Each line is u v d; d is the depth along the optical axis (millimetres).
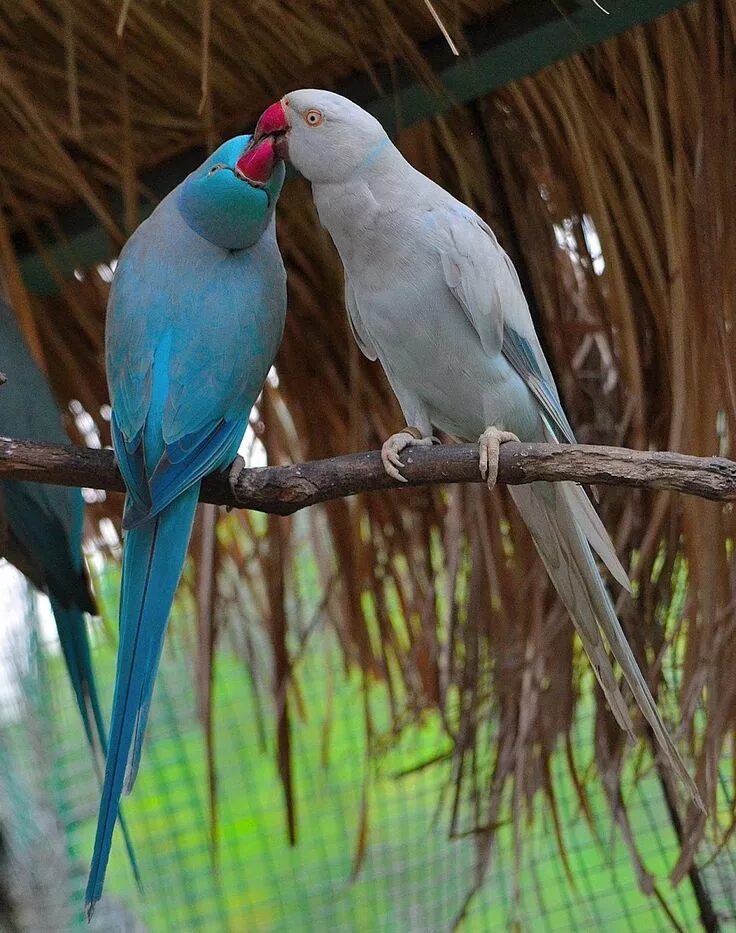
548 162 5043
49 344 5832
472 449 3750
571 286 5301
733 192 4664
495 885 7066
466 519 5445
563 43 4465
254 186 4125
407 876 7547
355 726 8023
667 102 4715
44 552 4945
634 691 4023
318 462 3938
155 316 4039
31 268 5531
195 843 8070
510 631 5324
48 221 5359
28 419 4910
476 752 5344
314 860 7973
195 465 3891
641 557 4906
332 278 5598
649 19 4363
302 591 6578
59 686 8141
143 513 3766
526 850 6969
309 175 4227
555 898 6934
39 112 4879
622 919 6777
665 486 3363
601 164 4879
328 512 5715
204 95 4086
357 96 4750
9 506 4902
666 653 5012
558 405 4508
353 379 5578
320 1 4461
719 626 4742
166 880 7938
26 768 7102
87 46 4664
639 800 6230
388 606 5695
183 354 3990
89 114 4930
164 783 7836
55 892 6727
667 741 3873
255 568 6066
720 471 3285
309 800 7879
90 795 7793
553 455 3568
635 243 4965
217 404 3994
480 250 4242
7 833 6578
